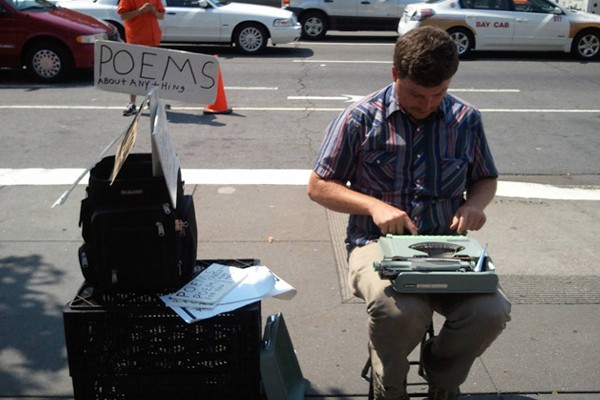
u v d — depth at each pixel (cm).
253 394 262
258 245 485
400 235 250
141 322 250
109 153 714
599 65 1354
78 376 255
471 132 268
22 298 405
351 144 266
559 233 523
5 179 624
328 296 411
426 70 231
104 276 248
